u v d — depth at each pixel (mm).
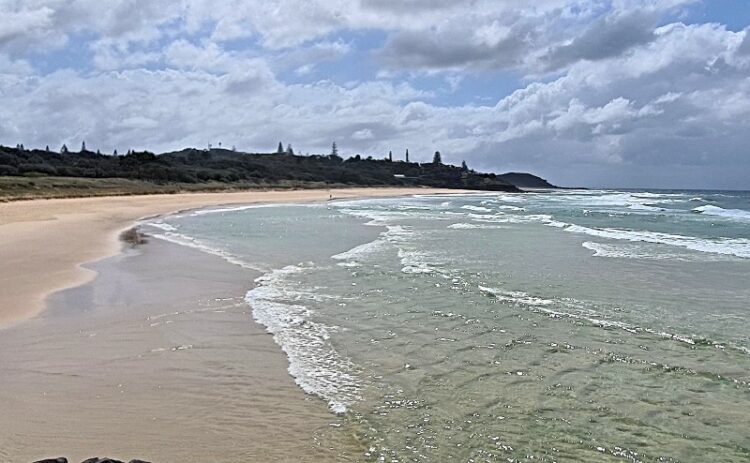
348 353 7824
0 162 72875
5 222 26328
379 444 5152
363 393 6395
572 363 7273
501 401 6121
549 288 11930
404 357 7617
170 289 12016
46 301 10773
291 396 6309
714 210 42500
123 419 5680
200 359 7559
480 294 11305
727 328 8820
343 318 9617
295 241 20969
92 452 4973
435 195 93438
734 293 11430
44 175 64938
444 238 21875
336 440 5238
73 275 13453
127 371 7086
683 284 12383
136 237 22250
